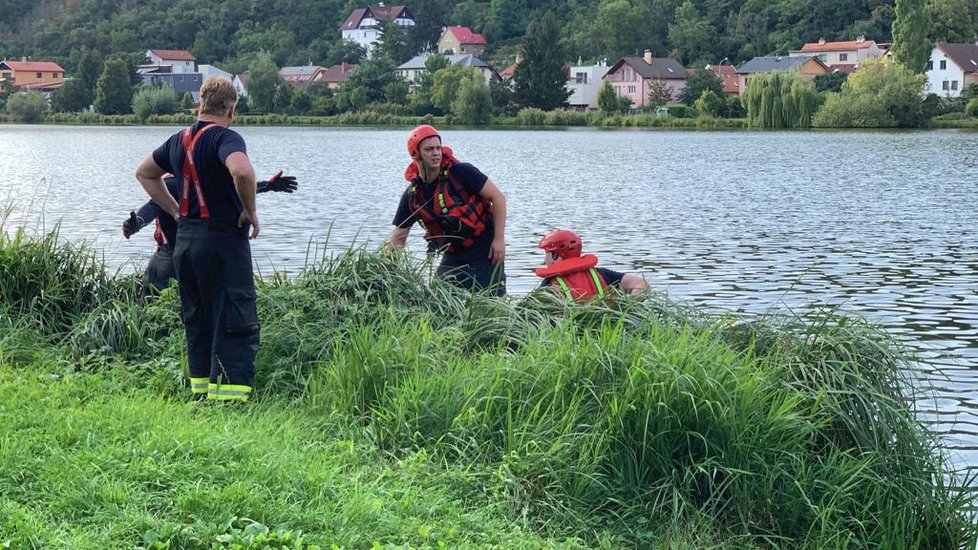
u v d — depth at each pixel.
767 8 181.75
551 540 5.65
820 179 39.56
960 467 7.78
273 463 5.68
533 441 6.28
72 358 8.08
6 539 4.63
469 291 8.74
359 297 8.42
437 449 6.36
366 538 5.11
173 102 152.75
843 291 15.63
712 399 6.44
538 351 7.01
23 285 9.08
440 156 8.94
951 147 65.31
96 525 4.88
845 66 153.50
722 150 64.06
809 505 6.26
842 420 6.89
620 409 6.39
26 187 35.84
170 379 7.59
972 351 11.73
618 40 183.50
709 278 16.78
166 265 9.20
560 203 29.84
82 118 153.75
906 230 23.23
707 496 6.38
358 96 145.00
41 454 5.66
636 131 106.44
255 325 7.25
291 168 47.88
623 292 8.21
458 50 192.00
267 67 151.00
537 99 136.38
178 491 5.24
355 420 6.67
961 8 147.12
